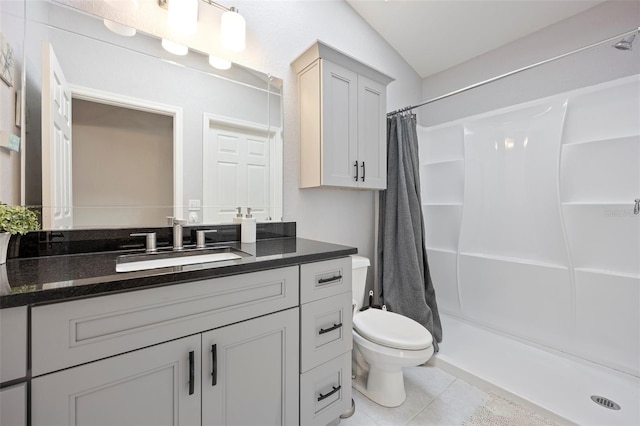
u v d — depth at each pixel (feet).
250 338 3.17
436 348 6.05
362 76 5.78
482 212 7.45
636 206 5.13
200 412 2.82
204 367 2.84
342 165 5.46
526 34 7.03
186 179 4.50
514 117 6.88
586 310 5.68
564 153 6.12
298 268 3.59
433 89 8.89
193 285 2.76
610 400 4.56
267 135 5.36
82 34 3.72
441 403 4.82
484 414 4.54
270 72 5.43
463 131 7.84
